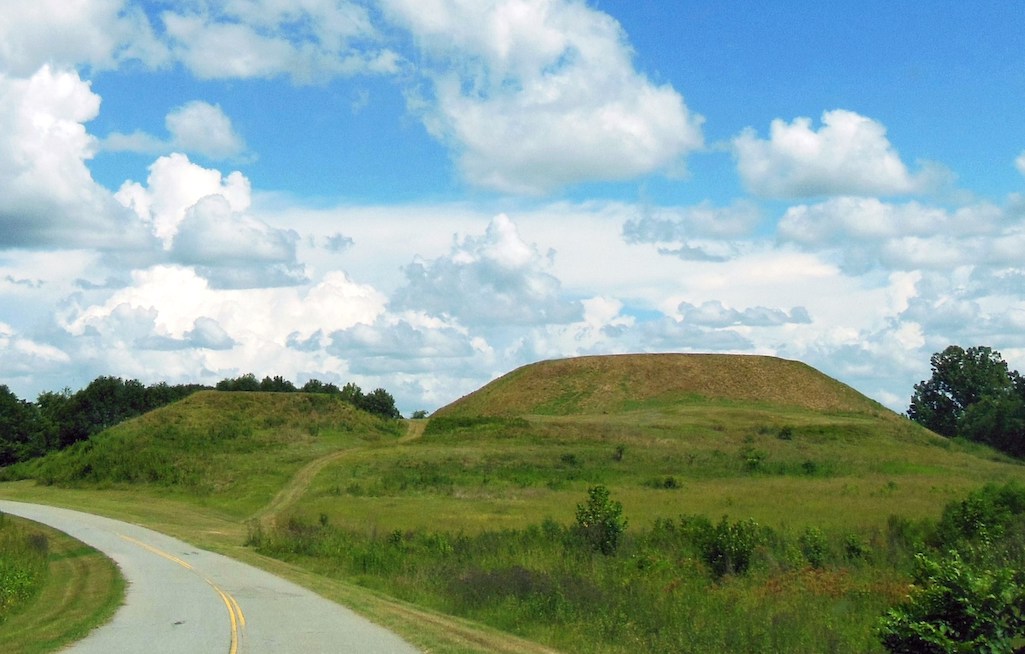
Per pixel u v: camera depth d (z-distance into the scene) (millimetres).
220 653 15344
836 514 41594
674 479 62969
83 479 73250
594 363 132125
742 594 23203
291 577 28328
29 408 119125
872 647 17516
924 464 77375
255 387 133375
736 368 128250
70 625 19031
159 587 25672
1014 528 30609
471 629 18859
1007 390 137500
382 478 65438
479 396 132000
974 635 13281
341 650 15555
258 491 63312
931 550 28375
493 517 46188
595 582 24391
